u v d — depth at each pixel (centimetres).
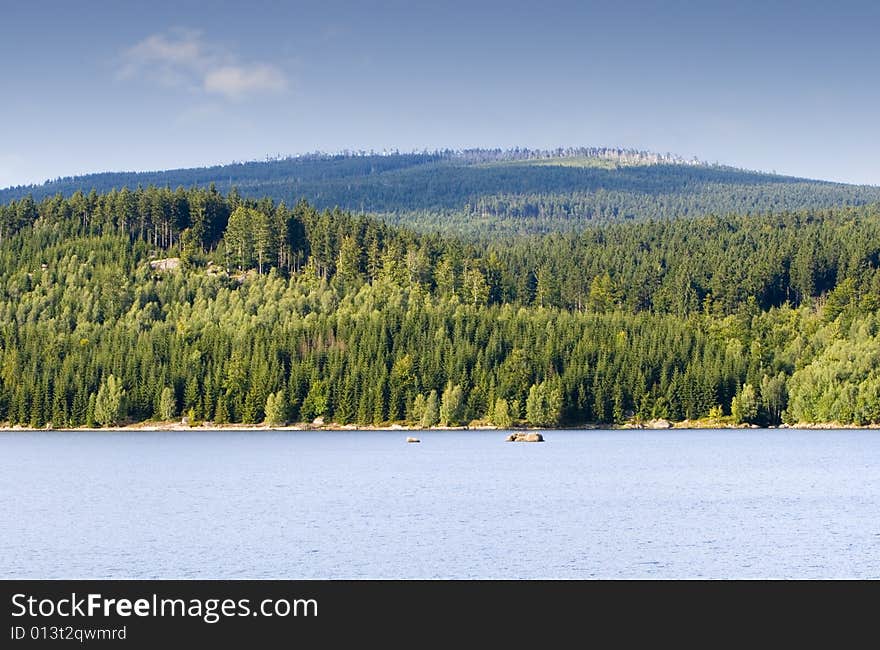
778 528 15612
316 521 16288
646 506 18012
